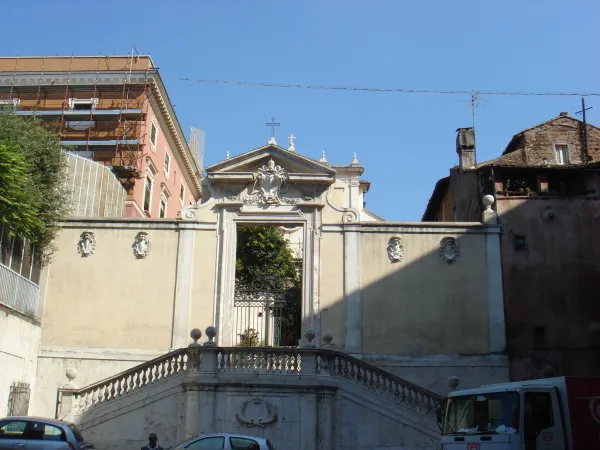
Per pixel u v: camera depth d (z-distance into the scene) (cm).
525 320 2466
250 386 2047
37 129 2519
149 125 3903
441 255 2527
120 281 2509
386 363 2406
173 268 2517
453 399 1577
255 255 3778
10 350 2216
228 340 2436
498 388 1497
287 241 3888
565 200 2600
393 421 2066
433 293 2489
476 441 1466
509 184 2666
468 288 2494
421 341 2441
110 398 2100
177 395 2088
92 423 2072
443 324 2458
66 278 2516
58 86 3903
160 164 4166
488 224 2548
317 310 2466
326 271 2509
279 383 2044
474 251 2533
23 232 2300
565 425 1429
